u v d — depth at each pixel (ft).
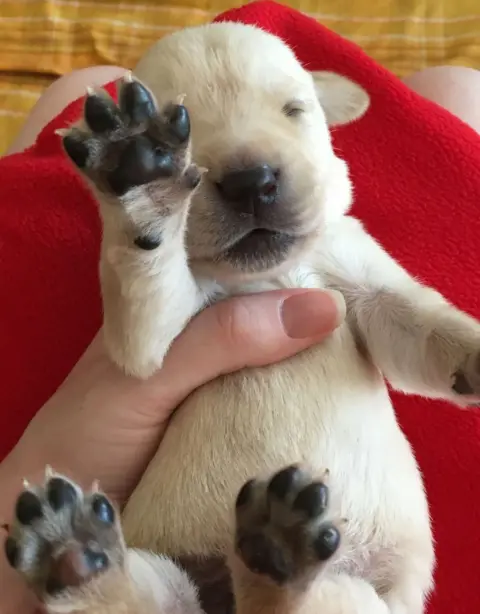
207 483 0.70
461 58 1.55
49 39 1.62
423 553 0.77
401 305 0.79
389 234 1.08
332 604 0.64
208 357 0.71
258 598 0.57
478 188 1.07
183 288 0.66
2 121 1.60
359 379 0.76
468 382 0.74
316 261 0.81
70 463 0.77
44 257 1.04
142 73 0.77
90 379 0.77
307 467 0.57
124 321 0.64
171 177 0.55
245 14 1.19
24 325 1.03
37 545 0.55
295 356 0.73
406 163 1.10
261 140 0.66
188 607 0.66
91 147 0.52
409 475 0.77
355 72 1.14
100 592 0.57
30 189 1.08
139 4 1.64
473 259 1.05
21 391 1.01
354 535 0.72
